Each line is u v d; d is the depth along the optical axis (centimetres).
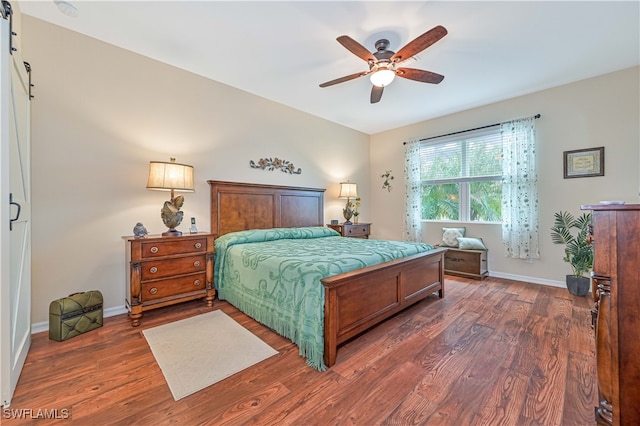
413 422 130
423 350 197
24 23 222
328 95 385
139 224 255
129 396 148
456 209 454
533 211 371
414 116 470
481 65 298
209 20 228
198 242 277
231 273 283
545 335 218
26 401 143
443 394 150
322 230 396
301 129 447
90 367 174
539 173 369
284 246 293
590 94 331
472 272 396
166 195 301
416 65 297
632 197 307
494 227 411
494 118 408
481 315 262
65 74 241
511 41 254
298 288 197
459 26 233
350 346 203
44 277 231
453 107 427
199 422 130
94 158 257
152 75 292
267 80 340
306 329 184
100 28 241
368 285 212
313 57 286
